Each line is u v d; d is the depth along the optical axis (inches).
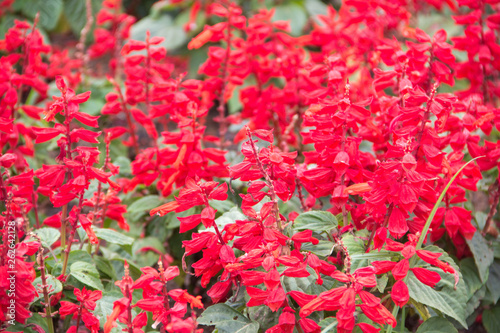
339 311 49.4
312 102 59.6
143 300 49.8
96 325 52.7
